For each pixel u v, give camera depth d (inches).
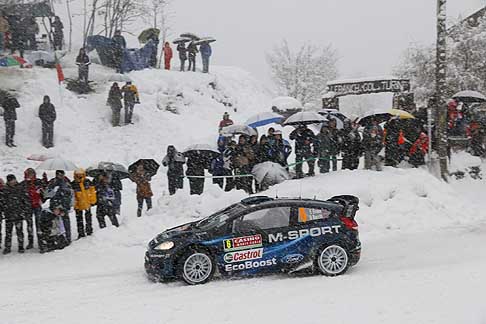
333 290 379.6
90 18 1261.1
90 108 922.1
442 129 718.5
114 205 594.2
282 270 430.6
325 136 670.5
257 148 660.7
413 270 424.8
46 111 813.9
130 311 351.9
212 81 1112.8
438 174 717.9
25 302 382.6
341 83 928.9
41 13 1087.0
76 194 569.0
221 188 638.5
